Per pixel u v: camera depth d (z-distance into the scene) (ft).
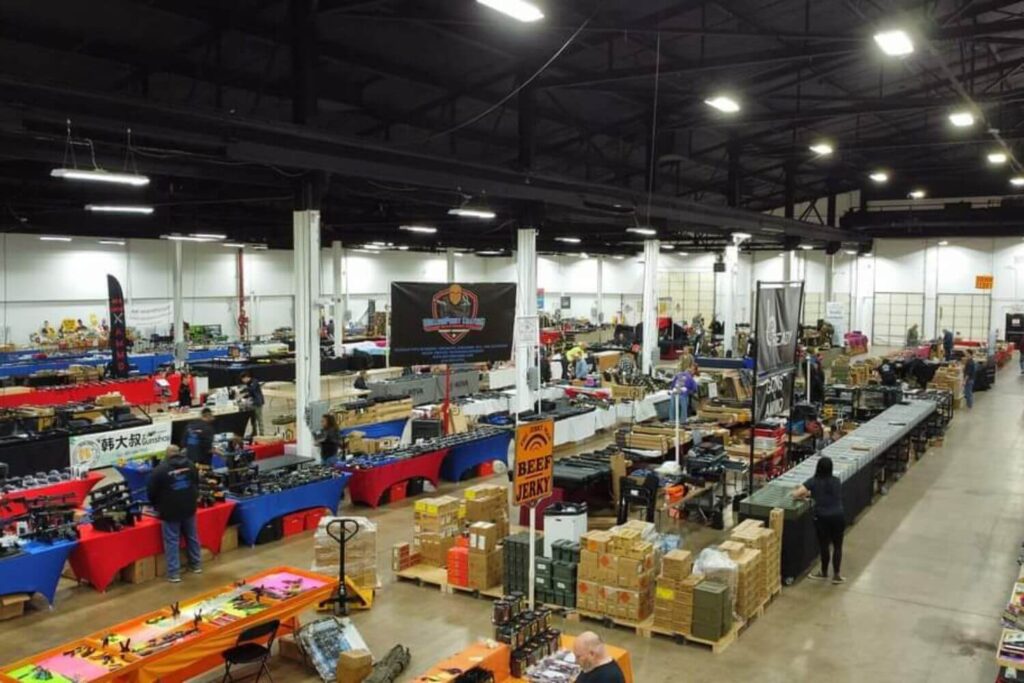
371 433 46.03
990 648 23.24
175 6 31.53
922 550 32.09
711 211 61.93
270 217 71.10
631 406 54.85
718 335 107.04
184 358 76.33
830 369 71.36
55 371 69.97
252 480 32.83
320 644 21.43
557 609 25.27
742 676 21.35
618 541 24.38
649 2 37.58
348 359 79.56
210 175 37.14
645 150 66.18
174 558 27.81
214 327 100.53
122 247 93.35
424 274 128.88
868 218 104.17
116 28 32.68
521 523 33.76
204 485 30.81
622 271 141.49
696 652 22.79
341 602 24.54
